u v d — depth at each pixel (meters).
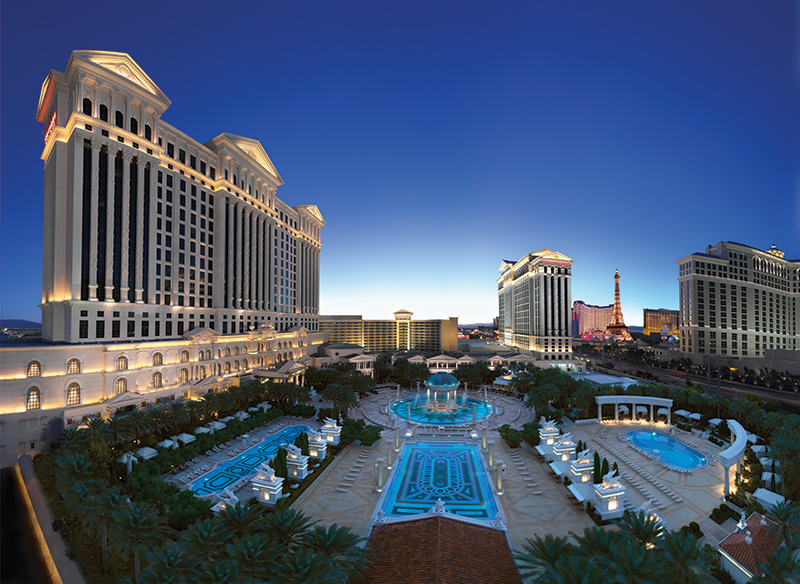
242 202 111.06
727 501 47.12
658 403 81.94
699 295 180.00
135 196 80.56
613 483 44.62
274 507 45.75
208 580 25.08
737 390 120.69
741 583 32.22
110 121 76.25
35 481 50.69
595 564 25.72
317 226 162.38
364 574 32.00
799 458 44.62
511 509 46.59
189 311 93.62
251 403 87.31
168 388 80.00
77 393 65.88
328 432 67.44
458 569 31.34
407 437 73.75
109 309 74.19
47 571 37.69
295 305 143.50
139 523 31.59
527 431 66.56
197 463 59.41
